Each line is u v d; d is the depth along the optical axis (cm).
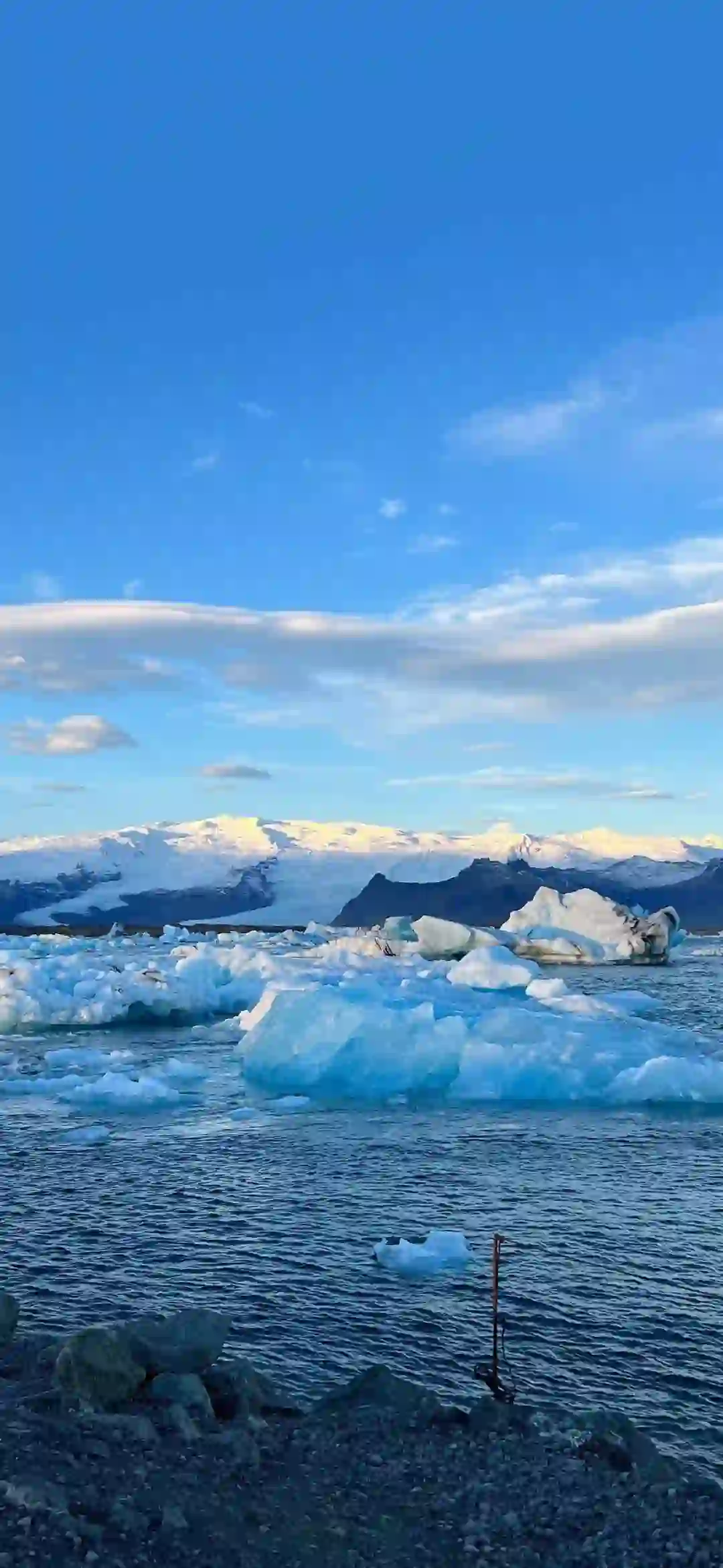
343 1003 3072
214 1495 693
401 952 8131
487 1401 931
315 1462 776
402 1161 2108
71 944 9625
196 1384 871
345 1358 1198
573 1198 1848
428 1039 2992
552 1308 1350
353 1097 2838
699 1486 759
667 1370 1183
